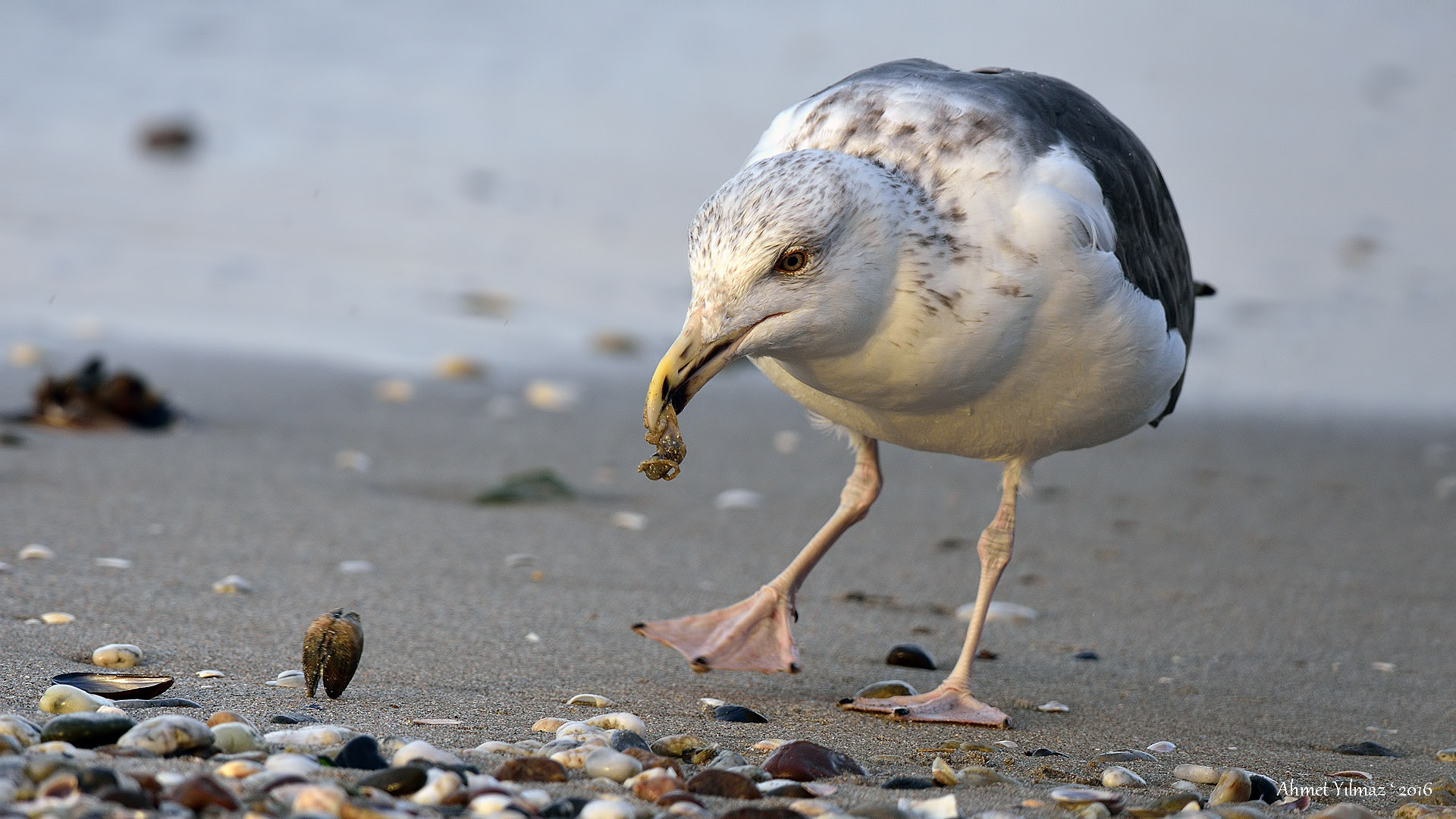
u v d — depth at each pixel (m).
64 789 4.84
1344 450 15.38
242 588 8.77
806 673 8.22
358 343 18.12
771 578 10.13
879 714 7.41
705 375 6.46
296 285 20.44
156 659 7.25
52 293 19.06
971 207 6.80
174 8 33.75
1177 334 8.07
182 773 5.21
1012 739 7.17
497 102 29.08
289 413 14.63
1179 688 8.26
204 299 19.47
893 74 7.56
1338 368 18.67
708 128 27.78
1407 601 10.30
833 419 8.03
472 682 7.39
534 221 23.89
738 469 13.62
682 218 24.30
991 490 13.35
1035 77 7.89
